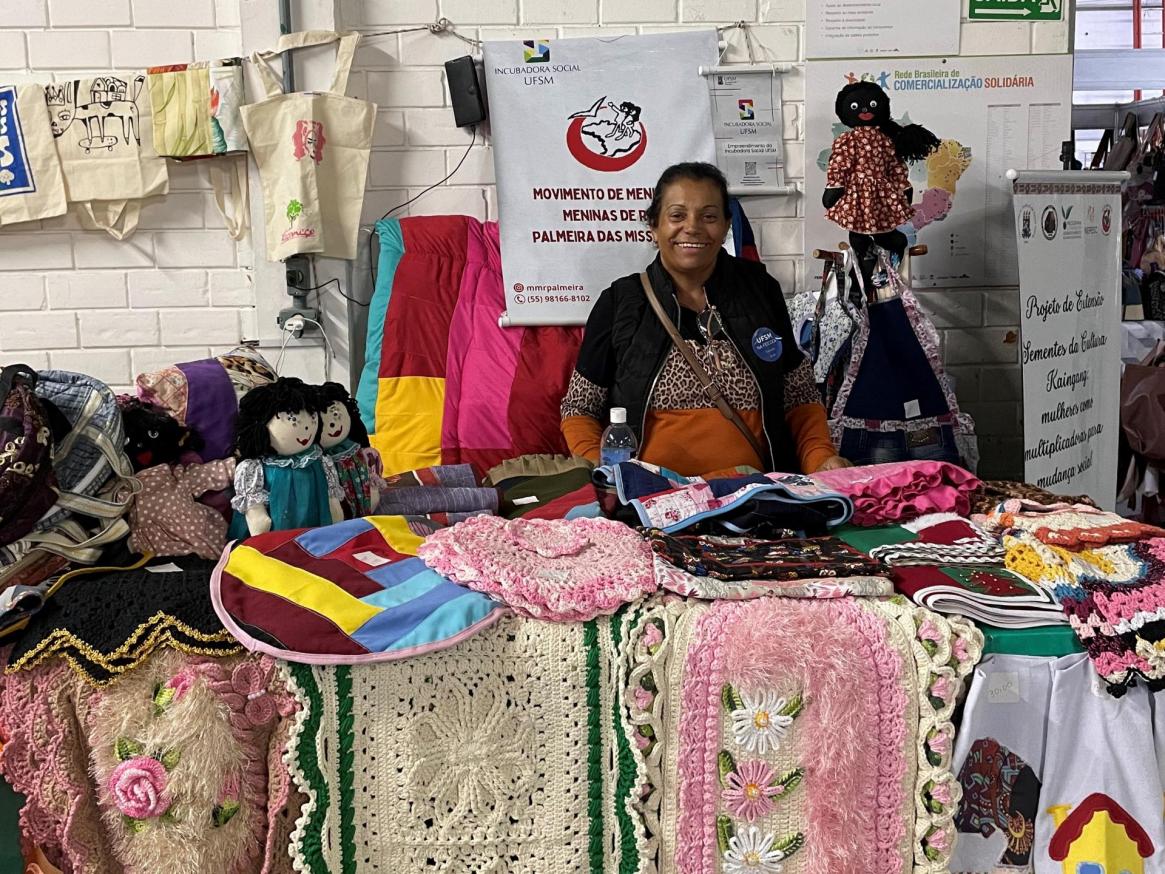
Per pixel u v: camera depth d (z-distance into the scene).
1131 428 3.50
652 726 1.47
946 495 1.92
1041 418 2.82
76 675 1.44
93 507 1.67
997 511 1.87
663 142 3.02
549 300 2.94
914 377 2.77
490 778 1.49
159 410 1.88
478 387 2.80
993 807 1.55
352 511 1.83
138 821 1.43
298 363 2.99
